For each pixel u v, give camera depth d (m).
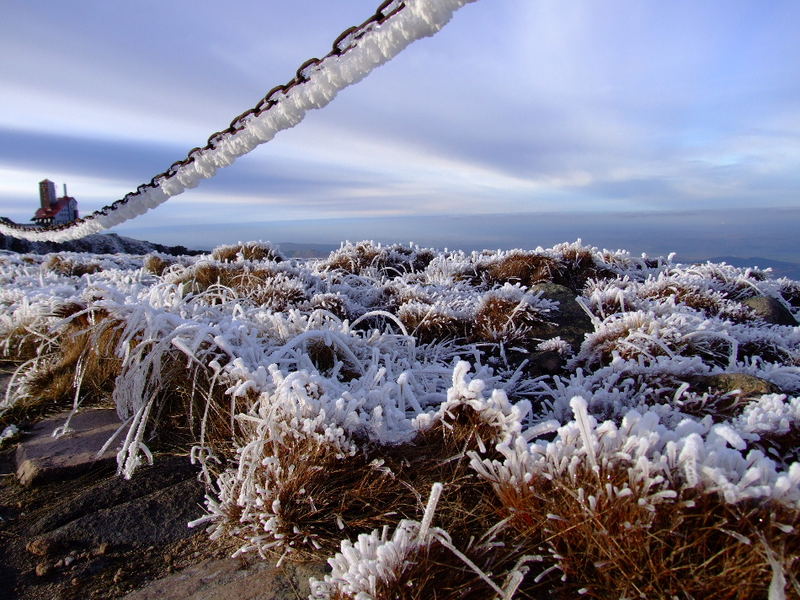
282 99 2.00
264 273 7.11
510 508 1.92
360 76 1.72
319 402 2.41
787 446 2.42
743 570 1.47
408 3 1.49
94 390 3.65
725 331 4.41
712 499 1.63
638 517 1.64
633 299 5.45
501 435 2.31
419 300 5.95
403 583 1.63
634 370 3.40
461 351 4.70
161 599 1.84
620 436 1.86
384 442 2.38
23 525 2.34
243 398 2.89
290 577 1.92
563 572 1.74
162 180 2.95
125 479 2.63
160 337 3.46
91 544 2.18
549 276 7.68
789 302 7.56
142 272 7.43
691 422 1.99
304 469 2.20
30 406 3.50
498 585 1.71
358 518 2.15
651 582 1.56
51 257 11.30
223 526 2.22
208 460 2.79
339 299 5.85
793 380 3.42
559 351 4.58
